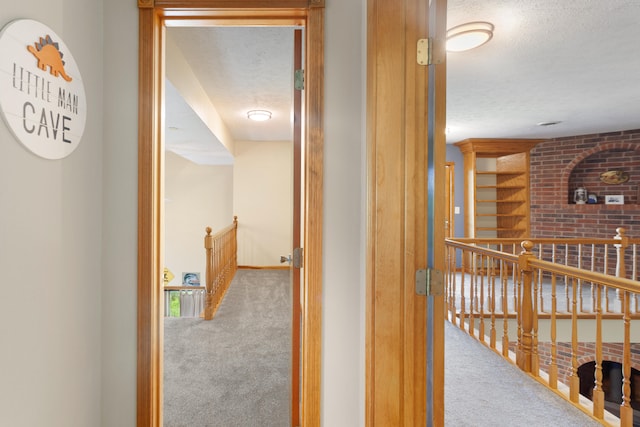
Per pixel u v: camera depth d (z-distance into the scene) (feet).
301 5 4.76
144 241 4.77
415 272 3.90
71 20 4.11
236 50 8.40
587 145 17.10
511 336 12.35
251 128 17.35
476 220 18.52
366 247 4.24
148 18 4.74
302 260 5.22
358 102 4.81
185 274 23.75
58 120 3.86
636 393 14.17
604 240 13.39
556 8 6.65
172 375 8.16
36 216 3.59
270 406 6.89
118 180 4.78
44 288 3.71
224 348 9.73
